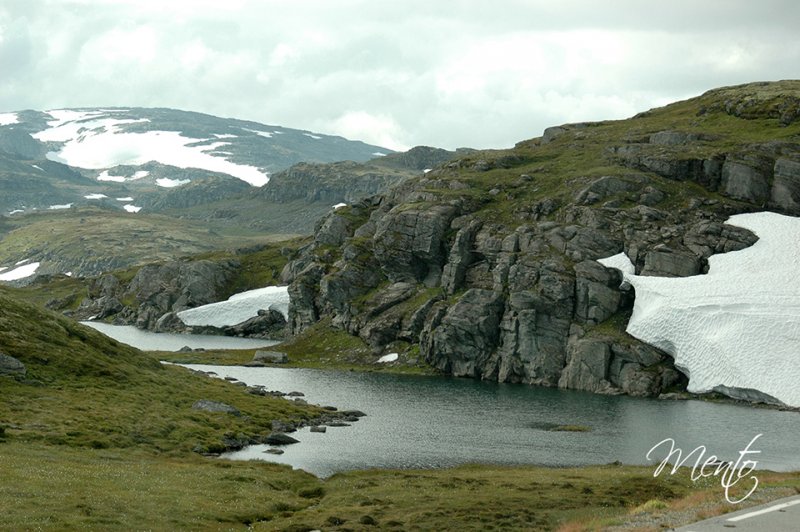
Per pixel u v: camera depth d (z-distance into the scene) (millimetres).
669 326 172500
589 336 182750
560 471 88688
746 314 166250
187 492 68688
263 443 104875
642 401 157750
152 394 119750
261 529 58500
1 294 140250
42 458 76750
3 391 103562
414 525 58625
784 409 147000
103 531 52750
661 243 197000
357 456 98312
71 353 127312
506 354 190750
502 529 56688
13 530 49719
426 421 127688
